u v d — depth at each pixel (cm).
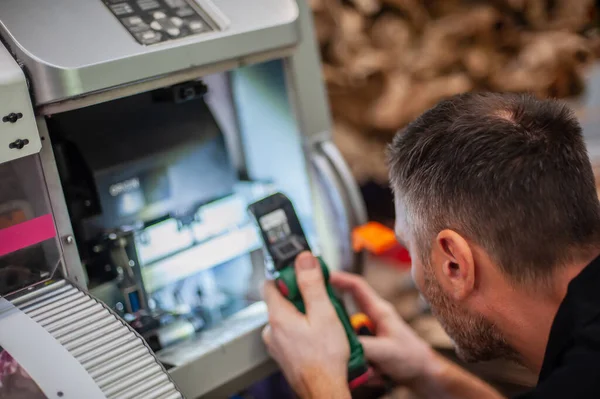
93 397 76
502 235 89
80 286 94
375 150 195
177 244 115
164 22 104
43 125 91
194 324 116
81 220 108
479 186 90
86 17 98
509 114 94
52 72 89
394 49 188
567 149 89
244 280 125
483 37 192
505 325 96
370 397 138
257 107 129
